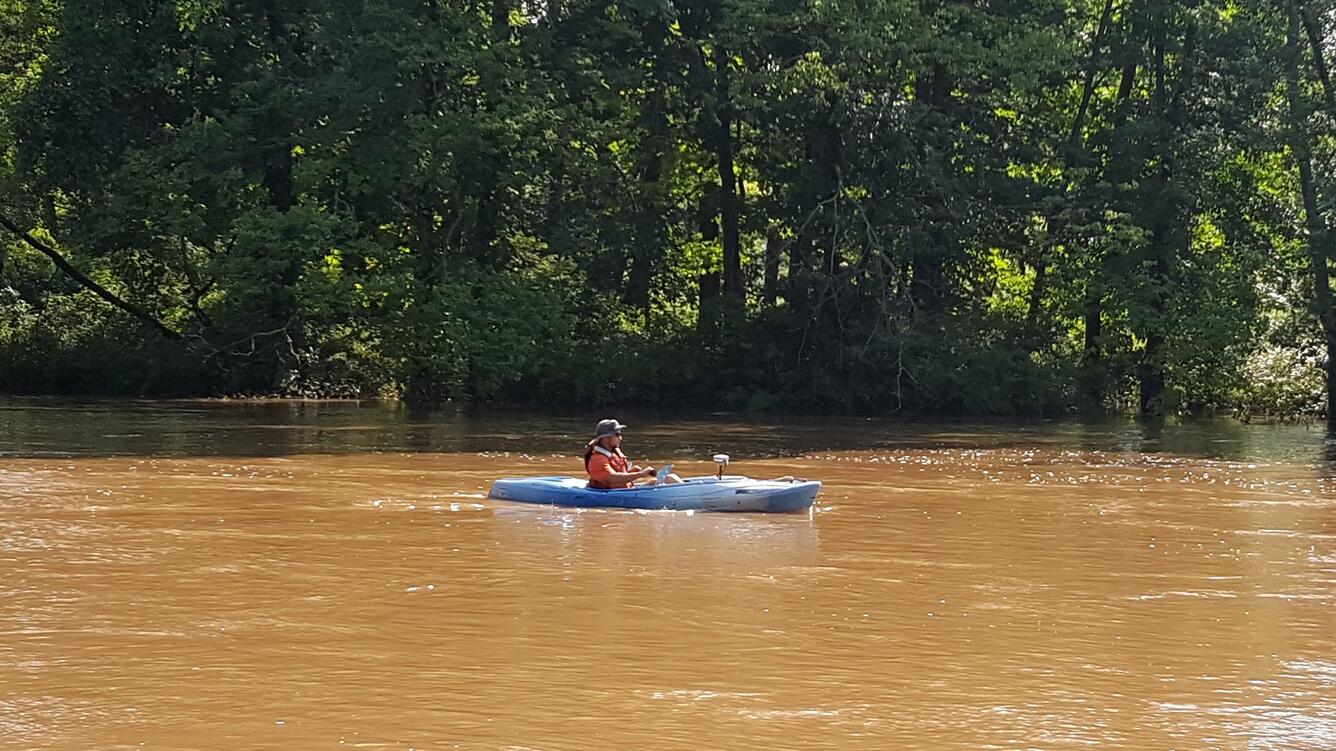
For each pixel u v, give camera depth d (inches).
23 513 568.7
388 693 299.1
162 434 975.6
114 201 1392.7
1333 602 414.6
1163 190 1389.0
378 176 1362.0
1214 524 589.6
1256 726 287.1
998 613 392.8
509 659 329.4
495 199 1446.9
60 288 1619.1
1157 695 309.0
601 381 1455.5
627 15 1425.9
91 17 1408.7
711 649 342.6
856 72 1341.0
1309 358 1434.5
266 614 376.2
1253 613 397.7
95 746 263.0
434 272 1423.5
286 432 1015.0
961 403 1416.1
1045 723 286.0
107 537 506.6
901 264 1402.6
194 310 1531.7
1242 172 1433.3
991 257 1504.7
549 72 1429.6
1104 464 880.9
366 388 1496.1
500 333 1387.8
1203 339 1390.3
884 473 802.8
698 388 1475.1
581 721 281.0
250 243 1355.8
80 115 1389.0
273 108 1385.3
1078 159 1423.5
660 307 1593.3
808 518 593.6
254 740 266.7
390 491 662.5
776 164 1459.2
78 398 1418.6
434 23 1386.6
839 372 1422.2
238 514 574.2
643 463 854.5
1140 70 1504.7
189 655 330.0
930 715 290.4
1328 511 640.4
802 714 289.0
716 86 1423.5
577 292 1465.3
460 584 423.2
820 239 1411.2
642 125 1460.4
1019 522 587.8
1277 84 1379.2
